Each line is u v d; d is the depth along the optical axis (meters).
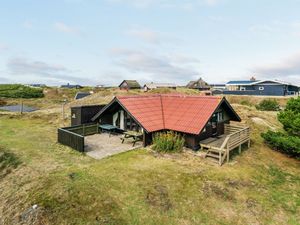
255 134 23.77
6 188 12.78
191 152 17.45
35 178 13.12
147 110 20.20
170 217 10.23
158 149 17.58
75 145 17.86
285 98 49.62
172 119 19.59
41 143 19.64
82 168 14.34
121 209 10.52
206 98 20.44
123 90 54.50
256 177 14.37
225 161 16.31
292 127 19.05
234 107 34.66
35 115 33.34
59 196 11.20
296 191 13.21
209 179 13.50
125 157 16.33
